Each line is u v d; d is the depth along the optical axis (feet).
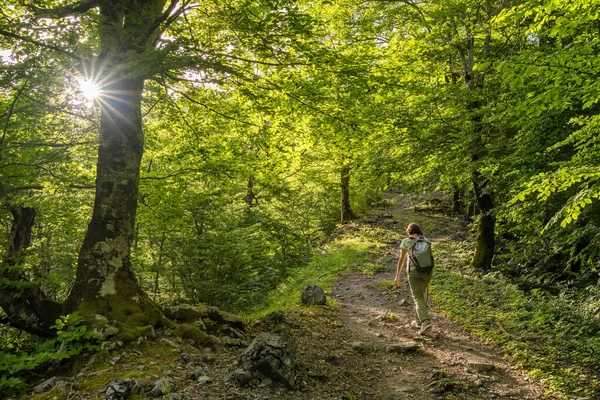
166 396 11.94
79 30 16.43
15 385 13.25
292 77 23.88
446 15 36.37
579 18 16.35
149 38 18.74
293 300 32.86
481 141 35.50
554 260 43.21
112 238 18.01
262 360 13.92
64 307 17.25
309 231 75.92
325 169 68.90
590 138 21.42
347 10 41.47
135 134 19.40
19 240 18.86
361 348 19.85
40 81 16.43
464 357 19.99
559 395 15.97
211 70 19.93
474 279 37.55
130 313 16.88
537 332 23.47
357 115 25.49
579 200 16.87
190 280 39.09
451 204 96.37
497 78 36.81
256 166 31.73
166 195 33.60
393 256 51.13
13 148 20.36
